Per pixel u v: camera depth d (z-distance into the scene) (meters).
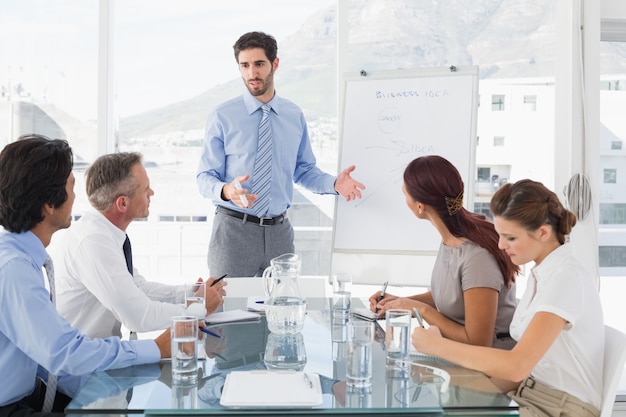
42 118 4.17
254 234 3.65
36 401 2.03
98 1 4.11
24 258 1.83
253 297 2.79
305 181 3.83
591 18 4.03
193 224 4.25
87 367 1.79
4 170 1.85
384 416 1.48
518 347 1.83
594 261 4.05
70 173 1.96
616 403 4.07
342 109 3.74
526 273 4.20
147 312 2.29
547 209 1.94
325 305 2.71
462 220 2.34
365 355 1.63
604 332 1.97
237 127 3.68
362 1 4.20
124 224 2.45
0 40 4.13
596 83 4.05
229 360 1.86
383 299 2.56
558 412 1.85
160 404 1.51
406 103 3.65
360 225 3.57
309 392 1.55
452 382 1.69
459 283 2.32
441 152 3.56
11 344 1.85
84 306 2.40
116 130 4.22
